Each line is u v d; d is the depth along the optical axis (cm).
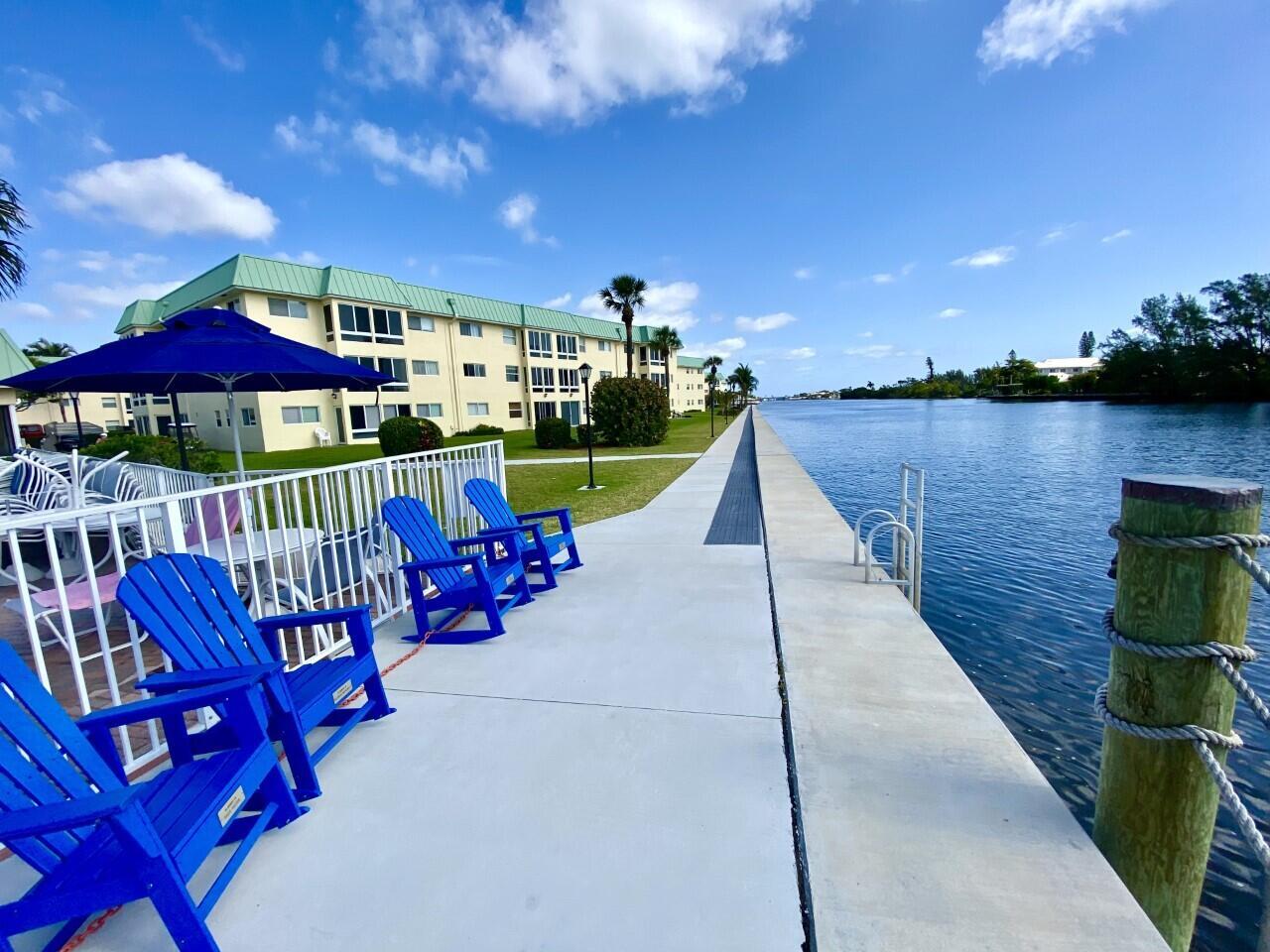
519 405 3422
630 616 381
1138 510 157
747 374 8512
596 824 188
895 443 2323
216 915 156
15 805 129
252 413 2300
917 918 145
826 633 343
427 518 392
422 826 189
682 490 998
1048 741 337
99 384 523
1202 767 159
